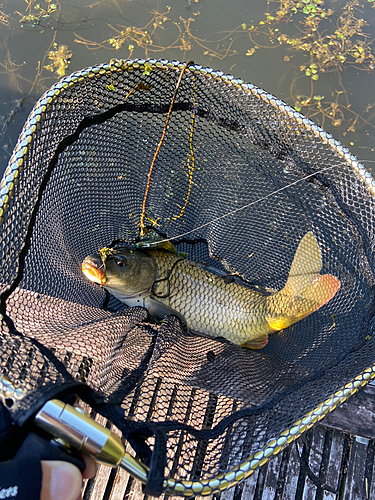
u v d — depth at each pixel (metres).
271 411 0.42
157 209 0.79
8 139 0.92
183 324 0.70
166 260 0.76
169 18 1.08
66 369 0.42
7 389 0.32
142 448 0.32
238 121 0.65
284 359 0.65
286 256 0.78
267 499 0.58
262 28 1.08
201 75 0.58
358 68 1.03
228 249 0.83
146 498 0.55
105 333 0.52
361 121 0.98
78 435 0.26
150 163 0.73
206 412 0.52
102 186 0.69
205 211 0.81
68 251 0.66
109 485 0.56
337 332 0.62
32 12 1.05
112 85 0.57
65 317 0.54
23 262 0.48
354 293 0.62
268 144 0.67
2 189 0.41
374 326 0.51
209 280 0.75
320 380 0.46
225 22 1.08
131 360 0.51
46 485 0.25
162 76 0.58
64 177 0.60
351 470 0.60
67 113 0.55
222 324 0.74
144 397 0.47
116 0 1.08
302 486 0.59
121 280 0.70
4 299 0.44
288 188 0.72
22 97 0.95
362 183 0.56
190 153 0.72
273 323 0.71
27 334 0.43
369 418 0.61
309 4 1.11
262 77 1.01
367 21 1.10
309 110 0.99
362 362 0.45
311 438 0.62
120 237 0.78
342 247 0.67
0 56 0.99
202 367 0.57
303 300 0.70
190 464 0.43
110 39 1.02
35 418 0.26
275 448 0.35
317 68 1.02
